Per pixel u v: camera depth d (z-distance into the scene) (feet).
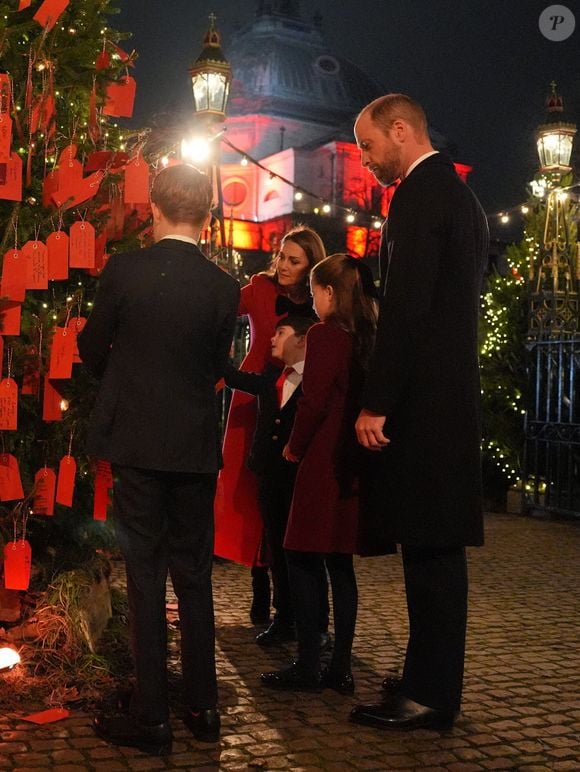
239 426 15.15
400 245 10.36
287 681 12.15
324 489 11.76
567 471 31.01
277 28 216.33
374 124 10.88
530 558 22.62
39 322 11.78
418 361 10.50
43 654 11.87
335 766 9.72
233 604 16.94
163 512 10.18
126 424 9.83
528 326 31.22
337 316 12.09
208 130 25.08
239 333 24.67
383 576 19.76
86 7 12.94
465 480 10.53
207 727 10.18
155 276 9.96
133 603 9.94
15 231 11.43
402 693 11.02
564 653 14.46
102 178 11.98
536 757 10.23
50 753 9.66
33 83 12.32
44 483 11.95
